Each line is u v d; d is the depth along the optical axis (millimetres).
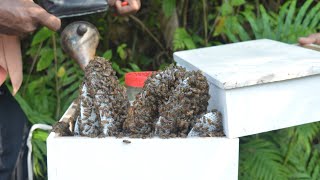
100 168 1594
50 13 2012
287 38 2879
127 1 2203
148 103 1695
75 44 2029
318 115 1695
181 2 3441
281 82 1644
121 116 1710
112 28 3484
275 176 2535
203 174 1598
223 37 3320
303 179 2664
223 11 3176
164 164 1591
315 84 1674
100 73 1701
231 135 1615
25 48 3373
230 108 1613
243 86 1610
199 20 3494
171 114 1655
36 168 2676
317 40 2232
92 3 2033
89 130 1676
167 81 1704
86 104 1682
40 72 3410
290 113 1667
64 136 1633
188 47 3027
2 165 2197
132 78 1980
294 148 2682
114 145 1585
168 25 3322
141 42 3586
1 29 1893
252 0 3545
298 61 1761
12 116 2285
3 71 2117
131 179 1597
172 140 1583
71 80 3107
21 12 1851
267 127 1652
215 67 1760
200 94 1663
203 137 1609
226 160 1598
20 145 2283
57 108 3102
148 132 1685
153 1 3414
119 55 3469
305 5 2955
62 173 1595
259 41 2236
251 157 2588
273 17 3311
